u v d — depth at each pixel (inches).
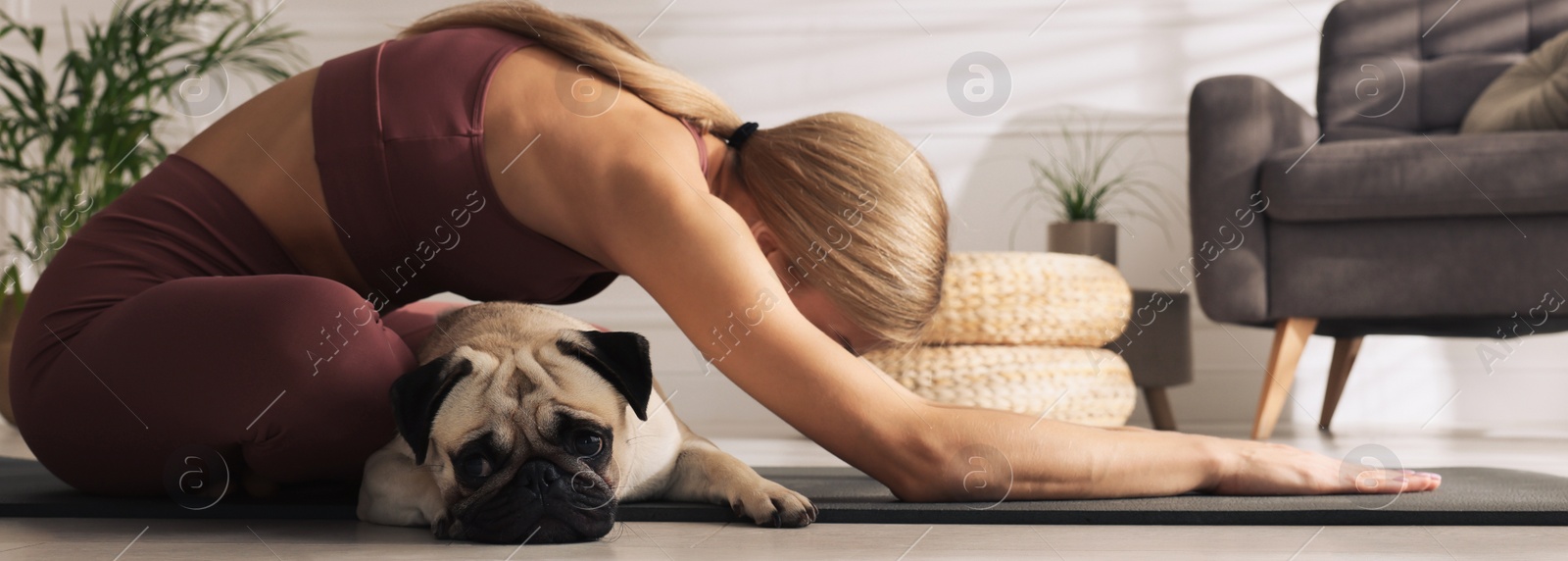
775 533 36.3
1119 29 114.7
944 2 114.7
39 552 33.1
